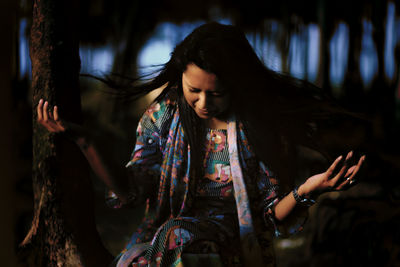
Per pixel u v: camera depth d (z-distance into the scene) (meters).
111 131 7.41
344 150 2.98
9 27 2.24
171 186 2.29
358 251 3.90
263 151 2.32
